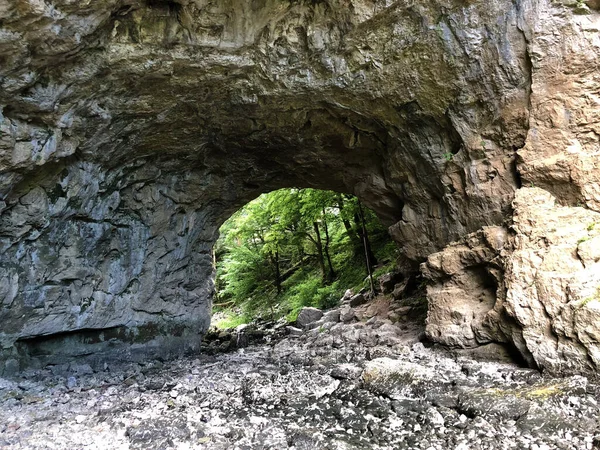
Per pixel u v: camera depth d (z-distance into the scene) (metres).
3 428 4.29
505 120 5.93
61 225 6.70
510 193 6.00
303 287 16.69
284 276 20.17
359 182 8.81
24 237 6.21
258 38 5.75
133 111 6.29
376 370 5.32
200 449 3.62
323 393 5.16
